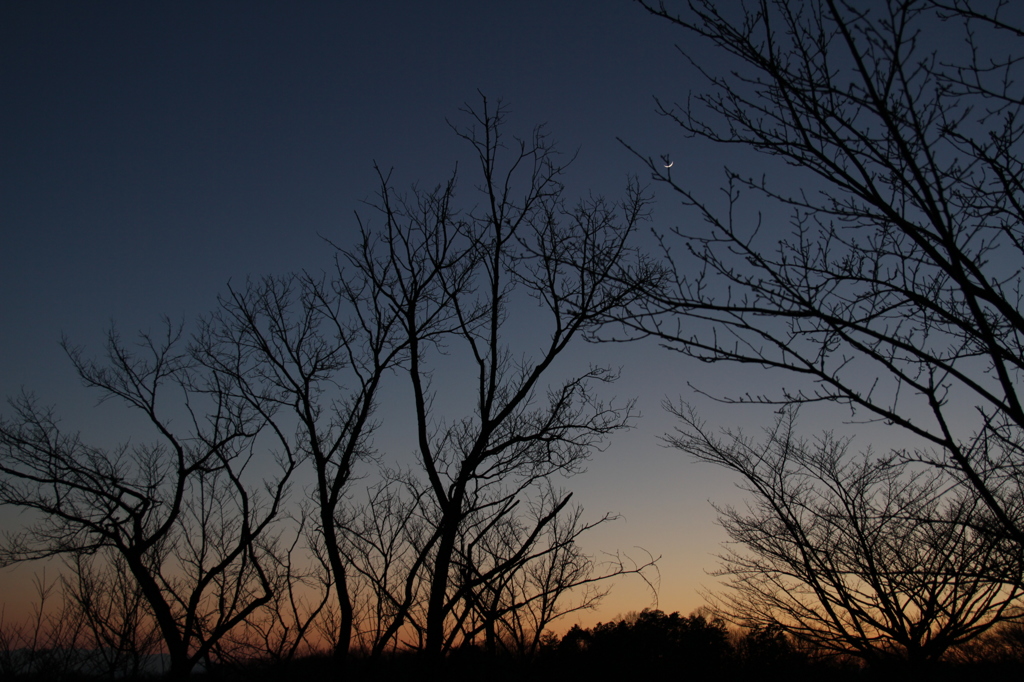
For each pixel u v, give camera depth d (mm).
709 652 18578
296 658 10617
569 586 9297
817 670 15547
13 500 12375
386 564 10164
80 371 13422
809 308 4629
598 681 17625
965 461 4230
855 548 12125
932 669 11312
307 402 12219
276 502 12109
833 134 4500
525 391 9656
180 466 12500
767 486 13773
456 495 9312
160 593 11016
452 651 9117
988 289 4059
